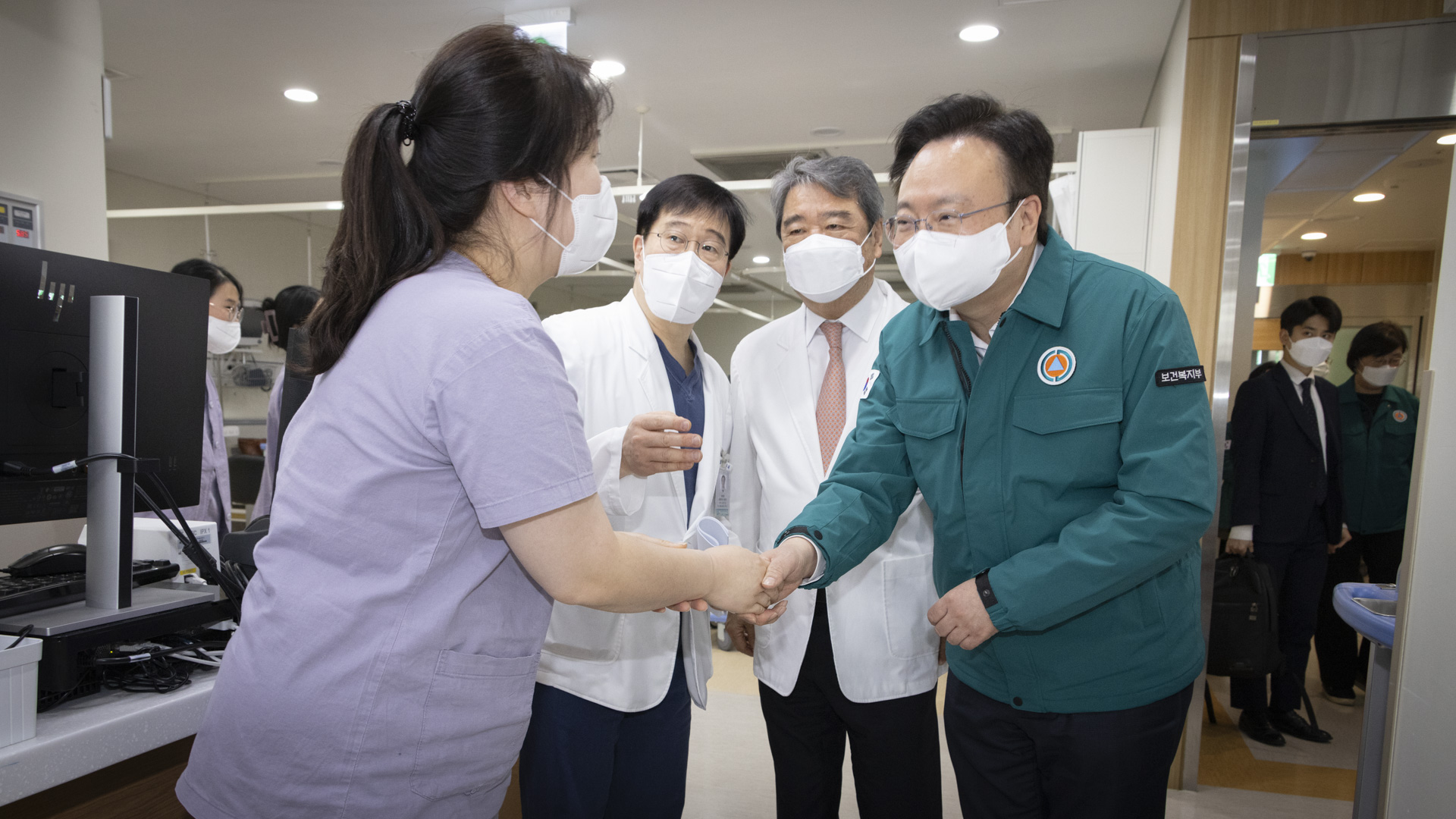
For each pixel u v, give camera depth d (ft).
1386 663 4.58
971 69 12.49
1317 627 11.60
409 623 2.39
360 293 2.51
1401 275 9.44
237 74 13.10
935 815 5.27
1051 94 13.50
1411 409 10.56
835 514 4.20
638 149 16.94
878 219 5.54
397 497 2.39
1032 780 4.10
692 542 4.86
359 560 2.41
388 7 10.67
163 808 4.14
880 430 4.50
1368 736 4.67
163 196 20.24
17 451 3.63
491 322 2.35
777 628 5.27
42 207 7.12
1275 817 8.39
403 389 2.36
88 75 7.51
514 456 2.27
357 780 2.38
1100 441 3.60
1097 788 3.79
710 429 5.34
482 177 2.56
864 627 5.02
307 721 2.37
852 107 14.37
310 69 12.91
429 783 2.46
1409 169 8.64
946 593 4.07
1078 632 3.73
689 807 8.27
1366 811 4.68
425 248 2.59
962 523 3.99
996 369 3.83
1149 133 9.95
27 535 6.84
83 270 3.83
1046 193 3.79
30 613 3.50
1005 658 3.91
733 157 17.60
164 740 3.40
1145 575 3.43
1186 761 8.98
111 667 3.63
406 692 2.39
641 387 5.01
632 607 2.70
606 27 11.14
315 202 22.25
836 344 5.68
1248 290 8.93
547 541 2.34
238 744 2.45
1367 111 8.36
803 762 5.41
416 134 2.64
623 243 22.86
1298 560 10.11
